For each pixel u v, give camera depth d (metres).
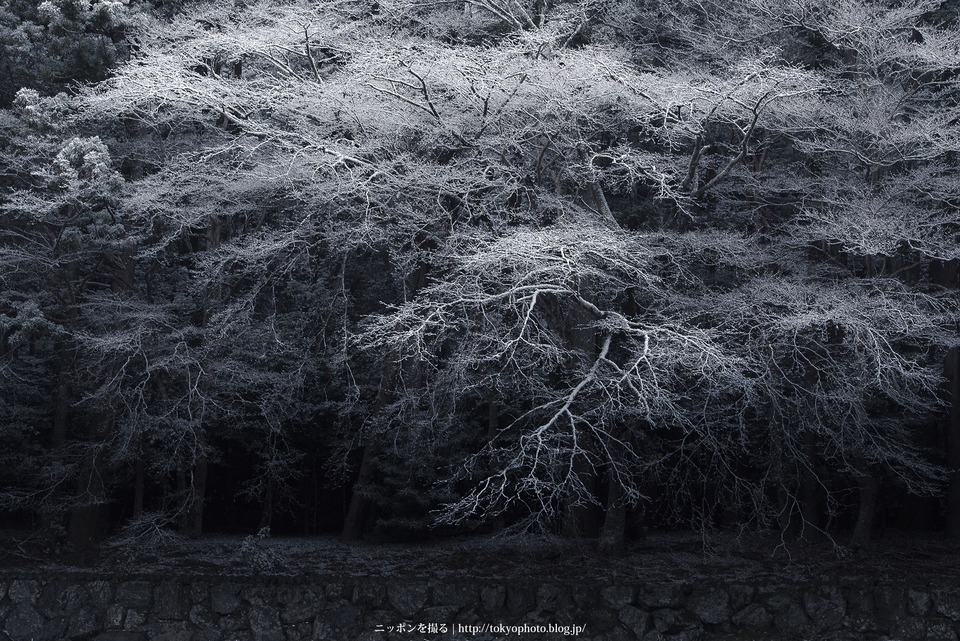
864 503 15.95
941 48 15.28
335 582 12.80
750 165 17.41
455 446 17.58
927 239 14.20
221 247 16.14
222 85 15.44
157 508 19.48
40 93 18.19
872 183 15.41
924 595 12.34
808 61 17.78
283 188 17.03
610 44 15.62
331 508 22.12
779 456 14.66
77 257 16.66
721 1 18.20
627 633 12.54
